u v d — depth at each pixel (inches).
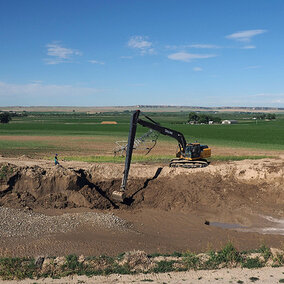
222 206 1011.3
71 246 661.9
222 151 2103.8
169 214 973.8
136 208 1031.0
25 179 1043.3
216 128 4611.2
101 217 853.8
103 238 725.9
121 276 531.5
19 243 678.5
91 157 1754.4
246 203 1021.2
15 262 569.6
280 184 1061.1
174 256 616.1
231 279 519.2
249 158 1745.8
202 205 1024.2
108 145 2431.1
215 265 570.6
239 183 1103.0
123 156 1786.4
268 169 1107.3
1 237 707.4
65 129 4247.0
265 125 5605.3
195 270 555.8
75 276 533.0
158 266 561.0
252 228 885.8
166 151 2082.9
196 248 711.1
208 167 1177.4
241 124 6063.0
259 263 575.5
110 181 1127.6
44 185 1037.8
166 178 1140.5
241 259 585.9
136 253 584.1
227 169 1150.3
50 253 628.1
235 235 807.7
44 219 823.7
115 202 1048.8
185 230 850.1
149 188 1104.8
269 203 1024.2
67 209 973.2
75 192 1024.9
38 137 3058.6
